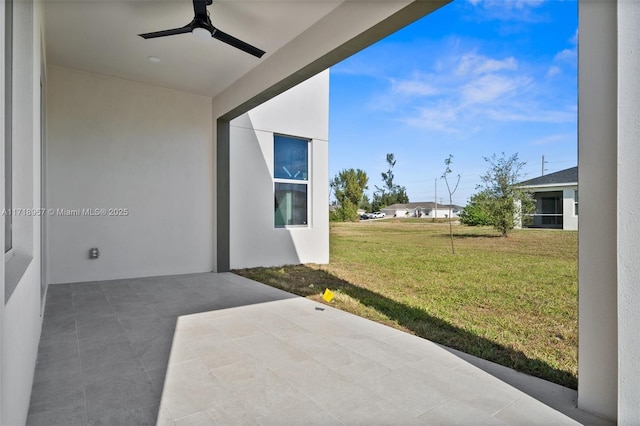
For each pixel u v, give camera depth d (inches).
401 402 82.0
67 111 205.2
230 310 157.5
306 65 159.9
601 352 75.7
